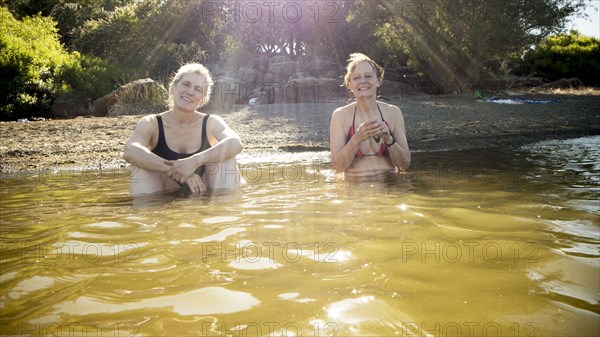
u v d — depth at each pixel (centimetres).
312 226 199
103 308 118
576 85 2095
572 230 183
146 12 1980
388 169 381
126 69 1552
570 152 459
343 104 1225
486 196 258
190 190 311
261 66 2253
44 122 863
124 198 286
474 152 488
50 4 2588
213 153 319
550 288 126
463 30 1444
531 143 558
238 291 128
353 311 113
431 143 575
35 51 1348
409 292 125
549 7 1428
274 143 616
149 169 311
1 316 113
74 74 1344
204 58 2056
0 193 308
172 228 200
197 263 152
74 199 283
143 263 153
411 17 1510
